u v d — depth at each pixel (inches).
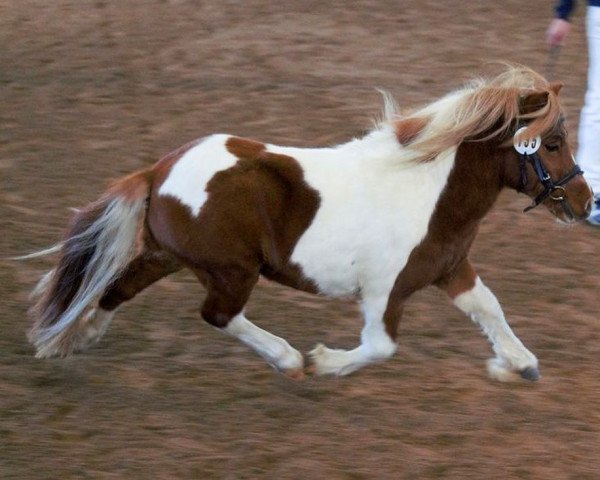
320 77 643.5
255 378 337.1
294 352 316.2
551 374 350.0
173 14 776.9
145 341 358.6
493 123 304.3
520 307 398.9
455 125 301.0
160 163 313.3
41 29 740.0
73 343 338.3
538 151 308.8
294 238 302.0
